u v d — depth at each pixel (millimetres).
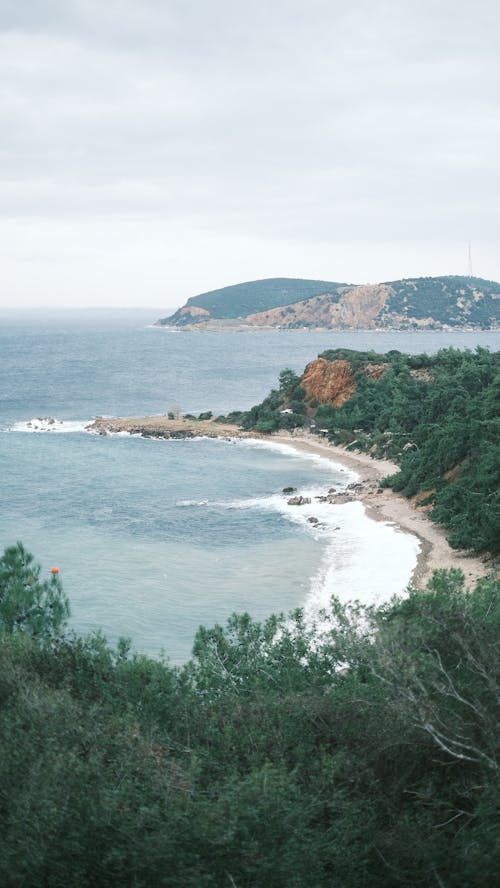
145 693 17750
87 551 65438
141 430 135625
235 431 134375
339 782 14227
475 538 60906
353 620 22203
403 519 73812
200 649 23078
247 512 79438
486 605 20234
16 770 12633
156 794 12414
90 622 49062
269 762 13805
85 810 11602
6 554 28141
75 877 11164
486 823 12484
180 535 70688
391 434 110562
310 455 114125
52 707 14602
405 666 15711
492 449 66625
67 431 140125
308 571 59656
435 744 14469
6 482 94188
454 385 102188
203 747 15133
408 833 12711
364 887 12203
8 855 11164
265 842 11867
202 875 11078
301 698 16750
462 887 11852
